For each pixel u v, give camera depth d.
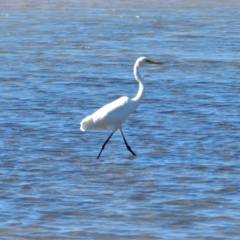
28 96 20.75
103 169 13.59
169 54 30.67
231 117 18.08
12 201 11.56
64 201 11.59
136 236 10.05
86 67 26.92
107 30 40.47
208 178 12.93
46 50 31.88
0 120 17.52
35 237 9.97
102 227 10.38
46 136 16.08
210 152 14.81
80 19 47.53
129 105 14.62
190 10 55.75
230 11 54.97
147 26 42.81
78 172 13.37
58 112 18.67
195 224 10.54
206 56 29.88
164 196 11.88
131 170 13.52
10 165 13.73
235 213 11.01
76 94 21.31
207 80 23.75
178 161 14.13
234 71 25.83
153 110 18.92
